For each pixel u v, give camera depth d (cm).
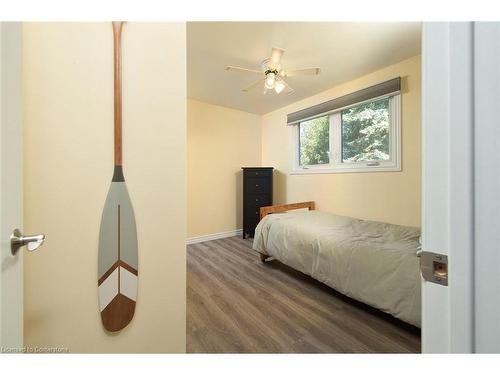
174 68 104
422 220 46
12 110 63
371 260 180
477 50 38
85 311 90
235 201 439
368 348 151
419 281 152
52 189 85
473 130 38
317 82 311
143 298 99
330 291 230
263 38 211
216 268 289
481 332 38
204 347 153
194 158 393
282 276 265
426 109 45
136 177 97
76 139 88
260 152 473
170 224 104
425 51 45
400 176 263
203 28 197
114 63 93
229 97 372
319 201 360
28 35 81
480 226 38
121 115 94
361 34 205
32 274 83
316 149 371
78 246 89
